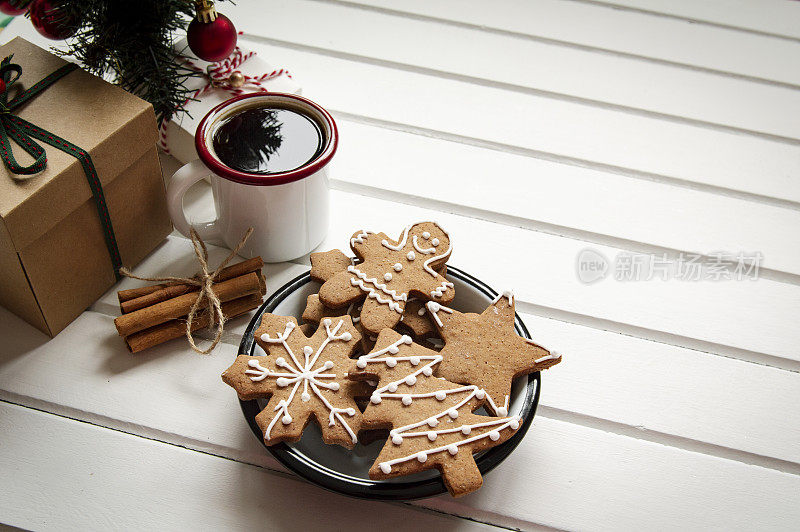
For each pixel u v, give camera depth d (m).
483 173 0.81
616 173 0.81
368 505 0.64
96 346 0.69
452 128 0.83
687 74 0.89
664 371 0.71
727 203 0.80
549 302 0.73
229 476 0.65
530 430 0.67
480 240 0.76
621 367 0.71
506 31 0.91
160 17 0.70
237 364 0.62
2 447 0.65
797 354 0.72
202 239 0.73
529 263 0.75
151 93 0.71
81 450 0.65
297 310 0.67
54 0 0.66
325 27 0.90
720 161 0.83
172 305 0.68
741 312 0.74
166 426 0.66
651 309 0.74
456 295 0.68
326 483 0.59
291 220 0.70
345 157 0.81
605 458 0.66
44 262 0.65
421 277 0.66
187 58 0.77
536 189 0.80
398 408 0.61
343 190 0.79
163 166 0.78
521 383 0.63
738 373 0.71
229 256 0.69
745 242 0.78
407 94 0.85
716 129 0.85
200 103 0.75
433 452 0.59
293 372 0.62
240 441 0.66
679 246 0.77
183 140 0.75
